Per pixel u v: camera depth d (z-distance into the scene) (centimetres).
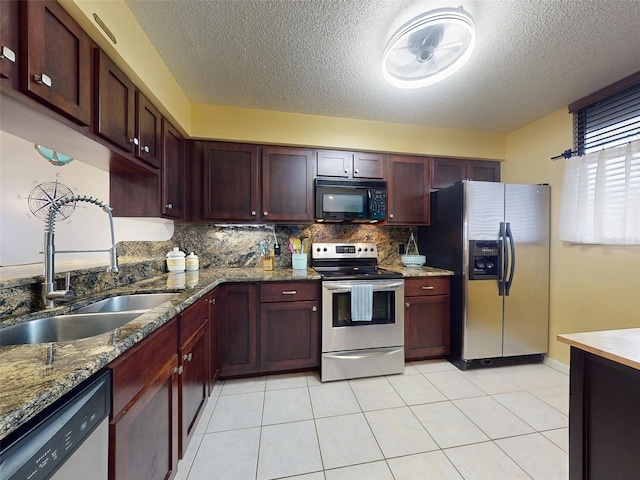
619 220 188
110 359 75
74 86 105
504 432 161
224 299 215
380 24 146
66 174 242
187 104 222
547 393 201
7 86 81
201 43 160
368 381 219
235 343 217
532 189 243
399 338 233
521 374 230
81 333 118
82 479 65
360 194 256
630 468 86
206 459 141
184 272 241
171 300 133
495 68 180
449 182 284
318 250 276
